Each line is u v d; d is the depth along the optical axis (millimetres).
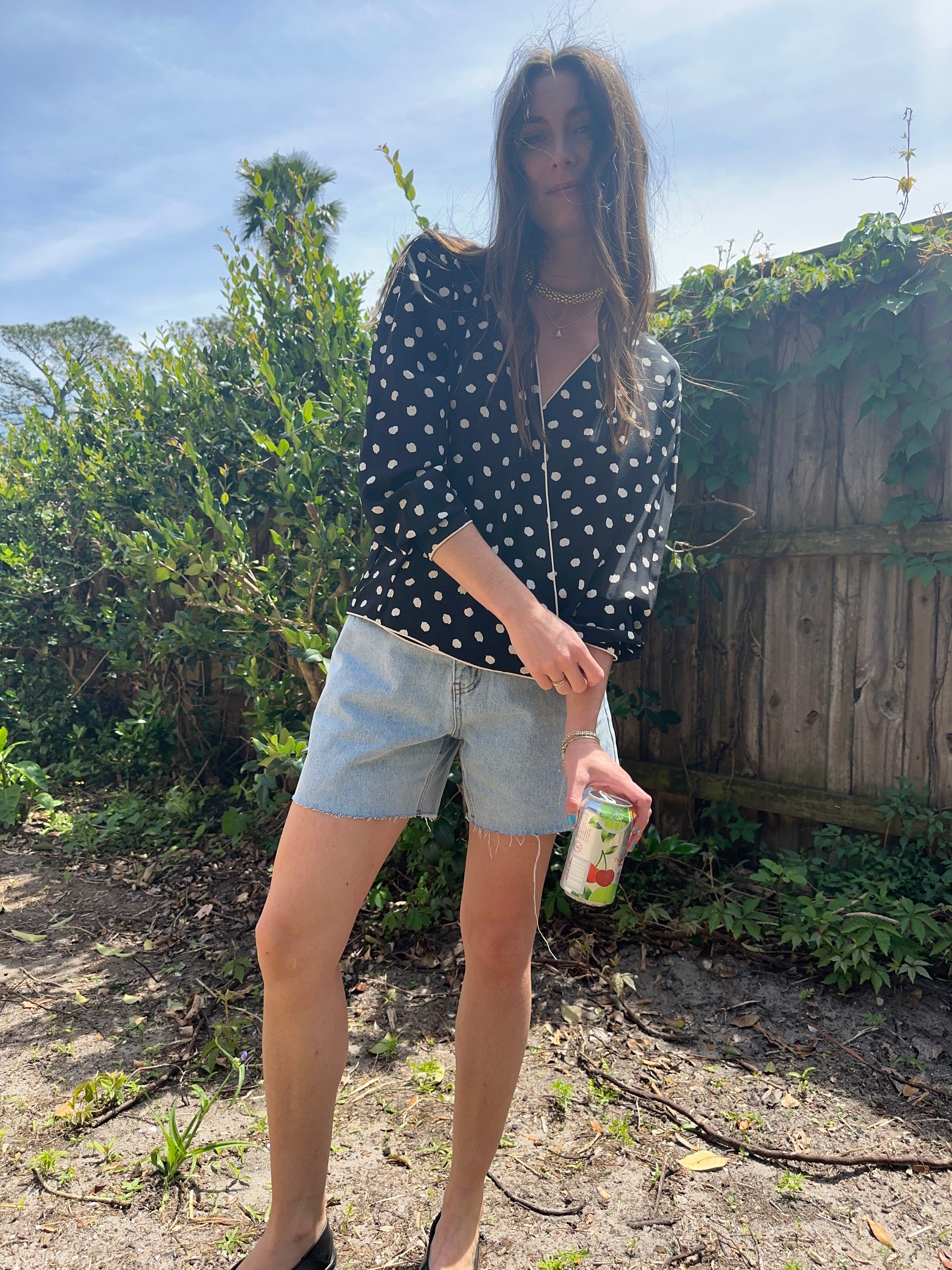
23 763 4137
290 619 3129
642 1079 1975
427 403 1161
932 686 2846
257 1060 2031
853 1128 1812
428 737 1214
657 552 1331
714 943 2639
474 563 1097
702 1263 1428
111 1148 1699
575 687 1066
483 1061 1284
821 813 3041
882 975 2367
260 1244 1220
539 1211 1528
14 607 4973
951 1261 1453
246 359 3916
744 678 3279
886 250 2801
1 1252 1419
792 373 3039
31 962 2566
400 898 2791
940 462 2805
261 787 2768
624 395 1229
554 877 2738
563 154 1208
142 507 4277
